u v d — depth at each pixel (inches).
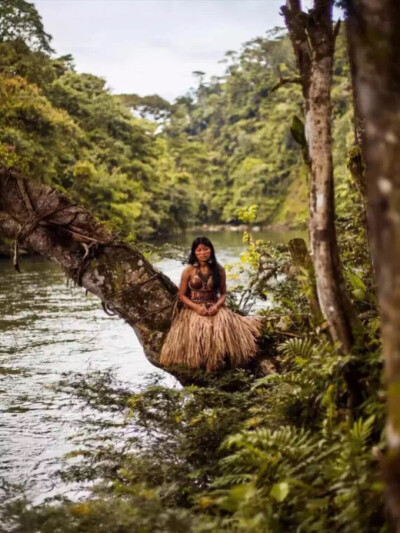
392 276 82.7
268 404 183.5
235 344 215.9
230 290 272.1
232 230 3105.3
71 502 176.1
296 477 137.1
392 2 90.4
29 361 382.0
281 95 3833.7
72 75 2117.4
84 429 234.1
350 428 143.1
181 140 3959.2
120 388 262.4
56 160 1417.3
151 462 179.0
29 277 828.6
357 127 215.9
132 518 136.3
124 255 233.9
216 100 4596.5
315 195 155.1
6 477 220.2
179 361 216.4
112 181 1635.1
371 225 90.5
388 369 83.7
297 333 226.2
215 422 182.2
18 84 1347.2
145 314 228.4
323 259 153.2
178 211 2464.3
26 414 283.4
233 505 135.9
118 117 2090.3
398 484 81.0
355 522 119.8
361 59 90.4
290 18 163.8
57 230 235.9
